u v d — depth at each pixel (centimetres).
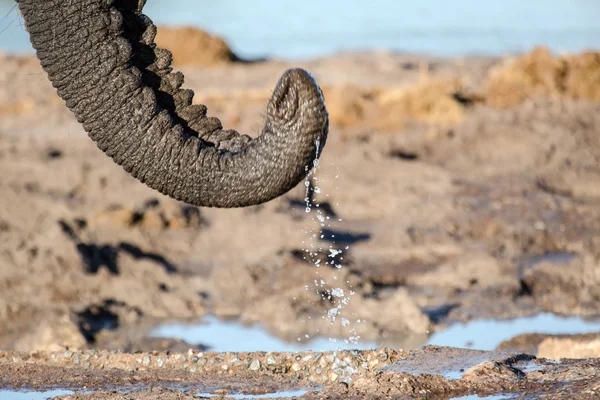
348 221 5338
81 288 4106
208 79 10856
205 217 5331
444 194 5825
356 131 7619
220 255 4750
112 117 1991
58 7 1970
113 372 2700
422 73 9869
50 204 5228
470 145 6931
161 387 2462
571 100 8331
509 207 5447
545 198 5575
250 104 8744
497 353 2638
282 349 3322
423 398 2289
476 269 4272
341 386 2370
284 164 1972
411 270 4400
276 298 3912
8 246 4534
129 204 5394
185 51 11919
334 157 6644
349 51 13288
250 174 1995
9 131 7919
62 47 1973
